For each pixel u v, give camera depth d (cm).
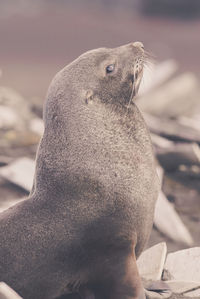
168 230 1827
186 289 1409
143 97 3469
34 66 5416
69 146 1297
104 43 7094
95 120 1322
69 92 1329
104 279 1266
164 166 2320
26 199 1357
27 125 2895
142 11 10250
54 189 1292
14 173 2211
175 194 2152
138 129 1368
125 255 1268
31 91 4241
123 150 1319
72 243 1266
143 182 1319
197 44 7175
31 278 1269
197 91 3675
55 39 7362
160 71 4553
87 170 1281
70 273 1278
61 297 1321
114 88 1370
